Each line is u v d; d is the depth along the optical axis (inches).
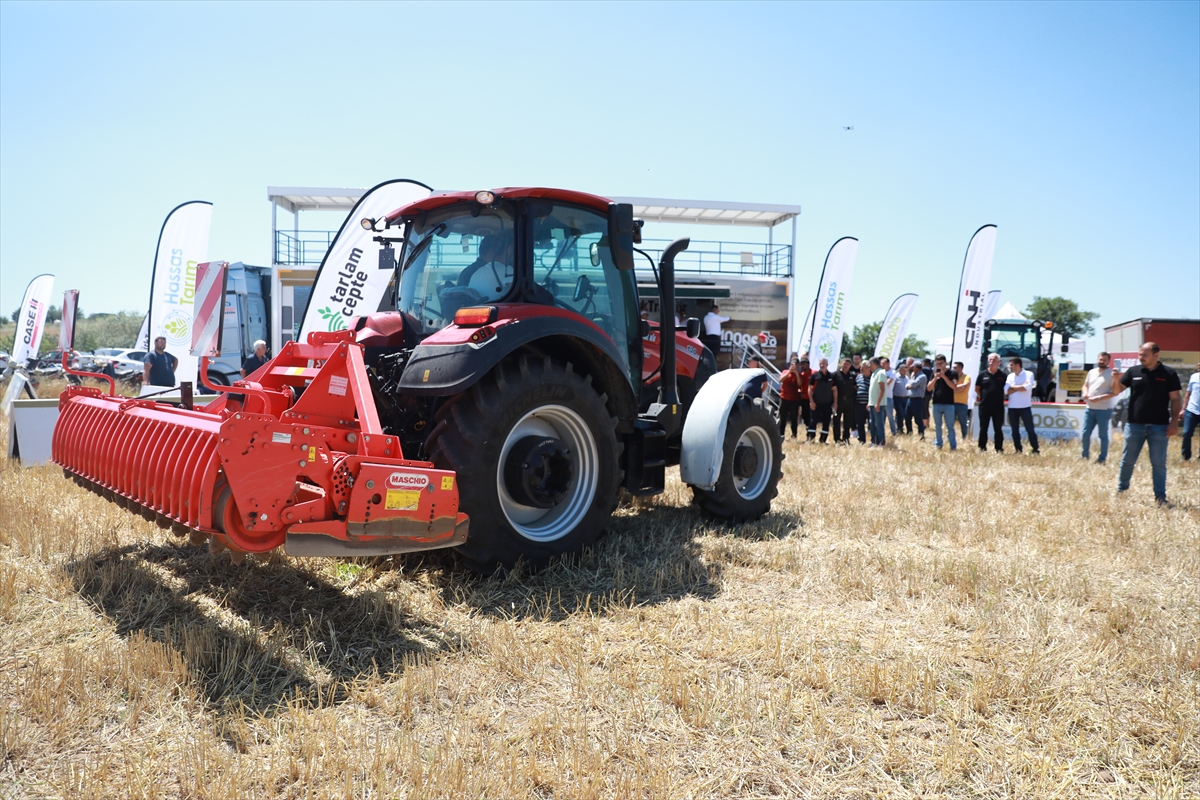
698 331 233.1
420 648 117.7
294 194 518.3
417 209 172.1
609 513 165.6
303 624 124.9
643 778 84.4
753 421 207.9
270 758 86.2
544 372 152.1
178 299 377.7
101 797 78.2
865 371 477.1
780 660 115.0
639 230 189.8
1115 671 114.7
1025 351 682.8
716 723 96.4
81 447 160.7
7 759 84.7
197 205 377.7
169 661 106.1
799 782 85.4
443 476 130.3
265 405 132.6
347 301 339.0
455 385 136.9
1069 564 175.8
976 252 441.1
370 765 85.1
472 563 146.3
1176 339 872.3
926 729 97.1
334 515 120.6
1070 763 89.6
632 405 174.4
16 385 320.5
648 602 142.0
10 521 173.6
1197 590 158.4
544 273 163.2
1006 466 345.4
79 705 96.0
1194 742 95.0
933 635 128.3
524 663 112.8
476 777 82.4
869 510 228.5
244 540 113.0
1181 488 294.4
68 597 133.7
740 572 161.8
